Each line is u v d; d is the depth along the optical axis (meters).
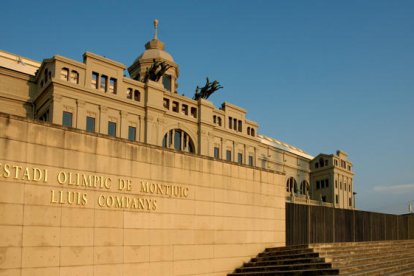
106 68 57.66
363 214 54.06
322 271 25.66
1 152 19.61
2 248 19.08
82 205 22.00
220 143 73.31
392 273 29.27
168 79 74.44
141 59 74.12
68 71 53.78
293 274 26.58
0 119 19.75
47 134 21.19
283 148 102.38
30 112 56.28
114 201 23.39
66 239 21.17
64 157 21.66
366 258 31.20
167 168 26.44
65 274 20.91
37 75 56.84
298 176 103.00
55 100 51.22
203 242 27.95
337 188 104.38
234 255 30.03
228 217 30.08
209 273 28.02
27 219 19.98
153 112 61.62
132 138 59.56
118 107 57.97
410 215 67.12
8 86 54.97
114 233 23.14
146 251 24.52
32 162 20.50
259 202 32.91
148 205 25.03
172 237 26.05
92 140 22.88
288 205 39.69
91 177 22.58
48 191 20.86
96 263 22.16
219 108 76.88
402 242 45.72
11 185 19.70
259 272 28.02
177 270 26.03
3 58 59.84
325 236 44.78
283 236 34.69
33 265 19.88
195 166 28.25
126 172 24.19
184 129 66.69
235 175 31.17
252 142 80.12
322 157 106.19
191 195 27.69
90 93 54.88
